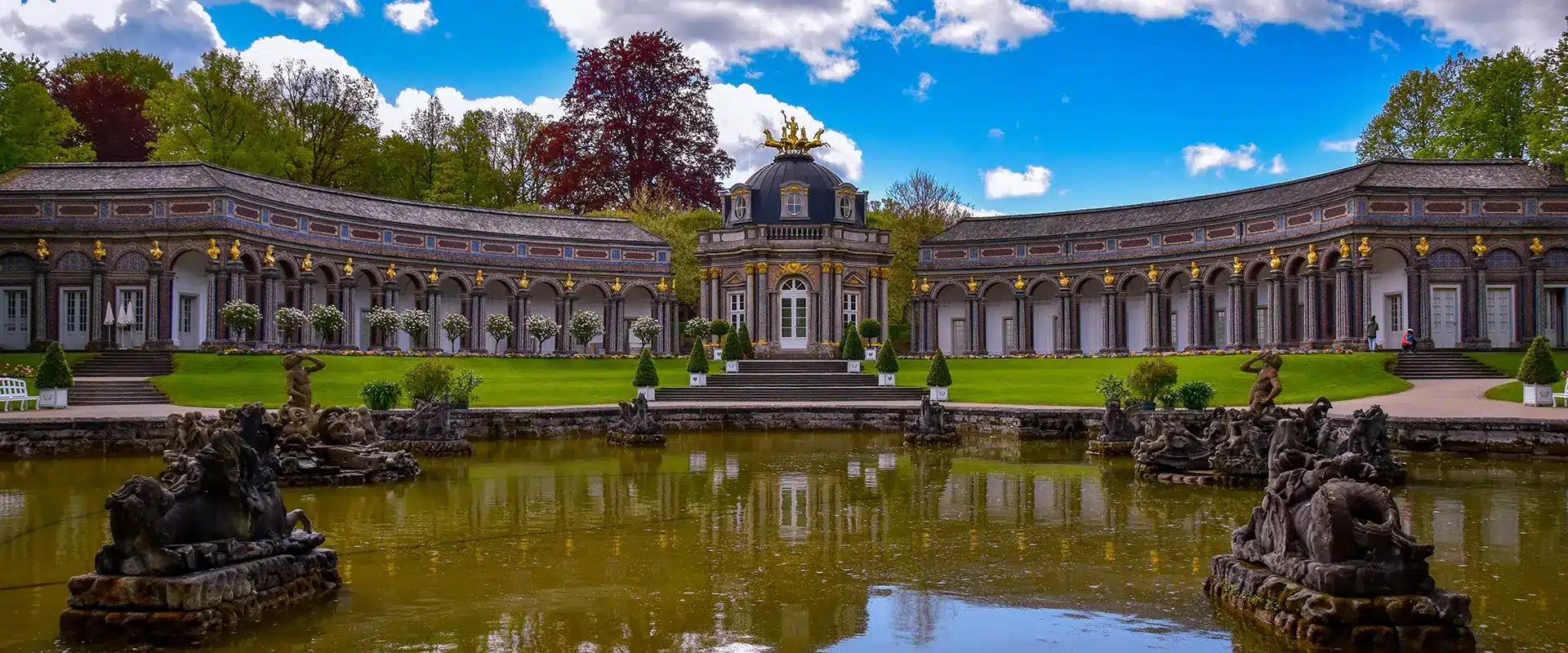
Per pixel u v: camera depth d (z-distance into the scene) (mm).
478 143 80312
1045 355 60344
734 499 19938
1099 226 60344
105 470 24453
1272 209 51344
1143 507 18828
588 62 77938
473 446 30594
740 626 11031
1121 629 10844
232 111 60969
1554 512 17766
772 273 55844
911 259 74000
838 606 11859
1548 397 31562
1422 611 9844
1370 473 10914
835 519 17547
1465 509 18125
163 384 38094
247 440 12062
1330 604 9906
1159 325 57062
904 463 26156
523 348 59625
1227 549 14984
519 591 12492
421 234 56344
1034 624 11062
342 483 21953
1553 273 47094
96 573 10609
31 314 47344
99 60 71688
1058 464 25891
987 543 15469
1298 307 51250
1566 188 46750
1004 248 61906
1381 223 46469
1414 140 63188
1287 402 35219
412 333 51938
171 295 46844
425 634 10656
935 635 10703
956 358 56781
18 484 21969
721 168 81438
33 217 47250
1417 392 36719
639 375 40281
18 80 54406
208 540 11062
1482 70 57625
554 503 19422
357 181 73688
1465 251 46875
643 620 11242
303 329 50406
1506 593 12148
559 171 79062
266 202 48656
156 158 59719
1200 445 22578
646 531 16500
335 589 12477
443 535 16141
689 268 68812
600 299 63969
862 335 55250
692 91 80438
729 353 48438
